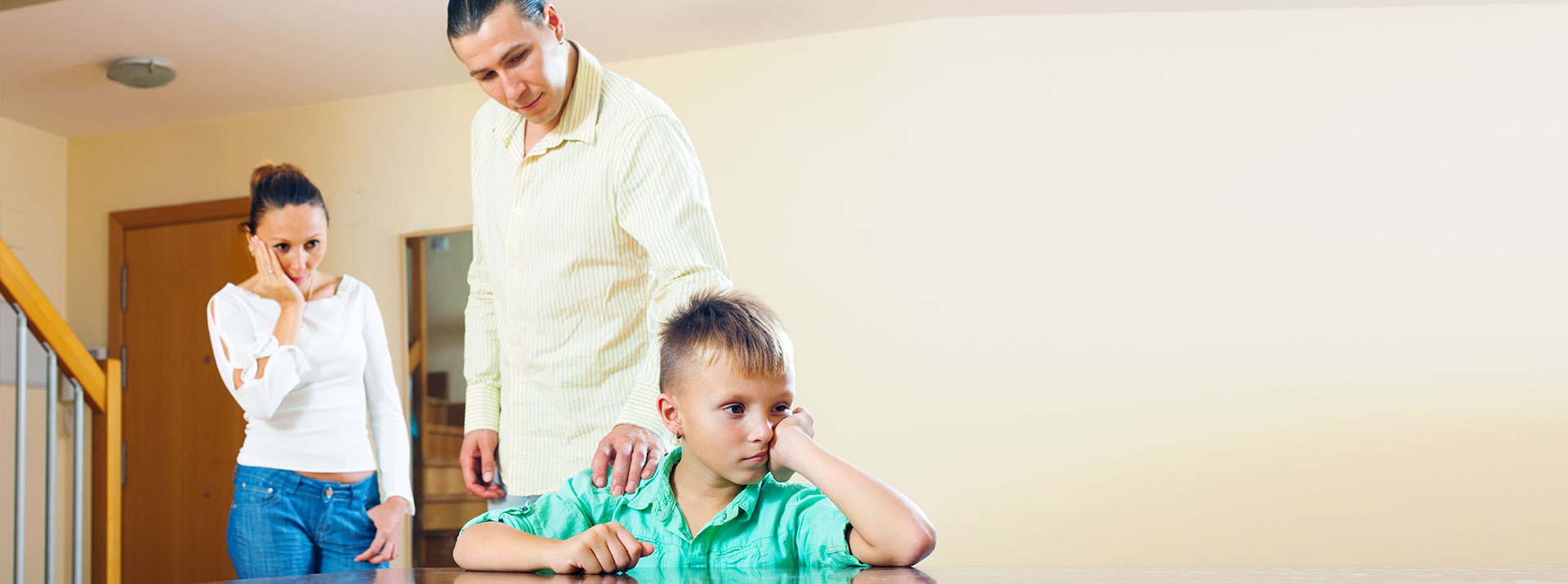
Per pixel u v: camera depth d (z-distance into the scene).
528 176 1.52
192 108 3.81
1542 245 2.96
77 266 3.97
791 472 1.12
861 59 3.35
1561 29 3.01
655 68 3.52
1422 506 2.93
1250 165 3.12
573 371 1.50
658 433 1.20
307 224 2.14
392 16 3.10
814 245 3.32
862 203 3.30
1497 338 2.95
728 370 1.02
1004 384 3.17
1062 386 3.14
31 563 3.62
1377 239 3.04
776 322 1.08
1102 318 3.14
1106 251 3.16
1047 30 3.25
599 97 1.48
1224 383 3.06
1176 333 3.10
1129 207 3.16
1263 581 0.54
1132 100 3.19
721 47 3.46
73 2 2.93
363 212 3.71
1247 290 3.08
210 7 3.00
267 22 3.12
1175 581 0.55
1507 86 3.02
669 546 1.08
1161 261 3.13
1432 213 3.02
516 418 1.56
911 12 3.23
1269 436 3.03
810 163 3.35
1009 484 3.13
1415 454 2.95
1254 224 3.10
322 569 2.07
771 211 3.37
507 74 1.38
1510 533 2.89
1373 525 2.95
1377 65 3.09
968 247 3.23
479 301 1.69
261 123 3.87
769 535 1.07
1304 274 3.06
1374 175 3.05
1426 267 3.00
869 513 0.95
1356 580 0.53
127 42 3.21
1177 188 3.14
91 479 3.68
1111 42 3.22
